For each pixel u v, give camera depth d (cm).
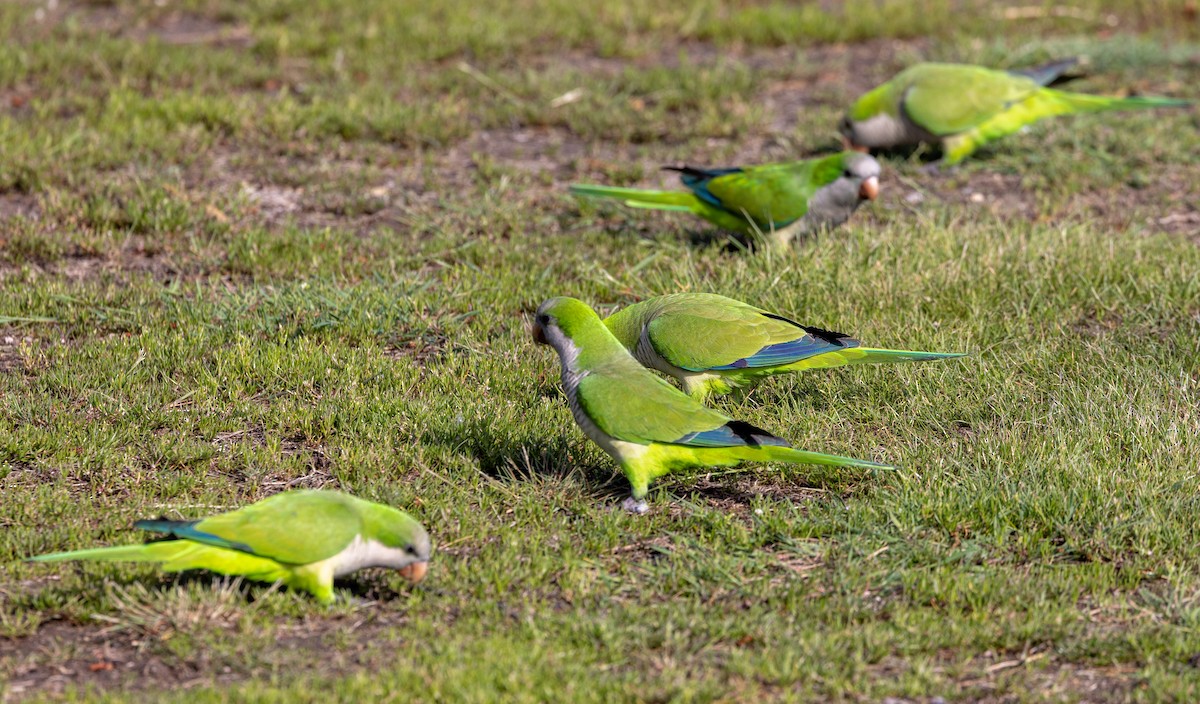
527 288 1351
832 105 1958
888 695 740
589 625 790
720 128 1834
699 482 1008
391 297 1291
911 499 941
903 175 1730
